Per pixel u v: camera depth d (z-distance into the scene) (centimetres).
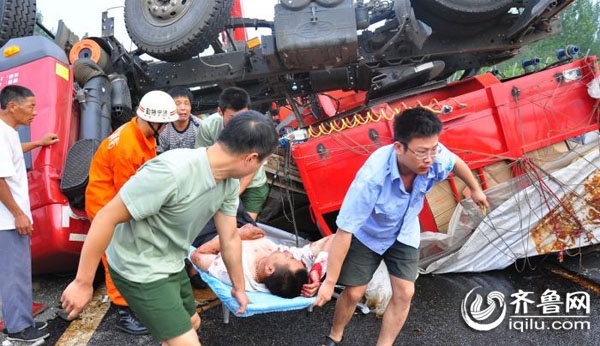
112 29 496
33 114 316
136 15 473
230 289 257
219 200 202
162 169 182
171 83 511
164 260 208
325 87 523
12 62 412
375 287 346
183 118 362
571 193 378
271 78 510
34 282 419
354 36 420
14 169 297
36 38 419
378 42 483
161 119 284
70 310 187
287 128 470
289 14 424
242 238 301
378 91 507
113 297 327
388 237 256
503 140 383
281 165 414
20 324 306
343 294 274
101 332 334
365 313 344
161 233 201
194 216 196
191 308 243
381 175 233
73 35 558
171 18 460
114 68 510
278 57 461
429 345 308
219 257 285
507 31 485
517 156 382
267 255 294
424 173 229
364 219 237
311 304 249
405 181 243
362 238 259
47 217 367
